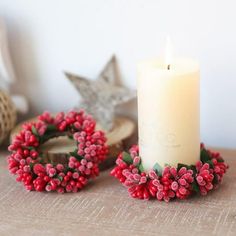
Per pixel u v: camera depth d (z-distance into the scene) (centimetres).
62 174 65
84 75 81
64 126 69
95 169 66
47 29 81
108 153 71
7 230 58
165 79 60
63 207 62
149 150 63
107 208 62
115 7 76
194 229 57
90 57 80
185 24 73
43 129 69
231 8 71
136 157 64
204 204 61
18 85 85
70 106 84
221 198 62
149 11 75
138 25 76
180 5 73
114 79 79
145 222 59
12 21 82
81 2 78
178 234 56
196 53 74
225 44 72
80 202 63
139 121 64
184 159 63
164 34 75
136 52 77
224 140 77
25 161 66
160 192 62
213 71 74
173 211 60
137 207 61
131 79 79
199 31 73
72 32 80
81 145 66
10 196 65
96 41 79
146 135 63
